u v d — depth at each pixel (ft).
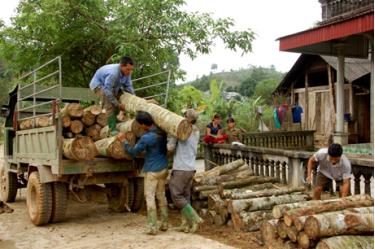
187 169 19.83
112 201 25.61
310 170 20.70
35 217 22.00
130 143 20.72
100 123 23.11
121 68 21.95
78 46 39.24
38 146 22.80
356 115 59.21
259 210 20.33
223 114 67.72
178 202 19.97
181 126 19.13
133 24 36.88
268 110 73.36
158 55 39.60
